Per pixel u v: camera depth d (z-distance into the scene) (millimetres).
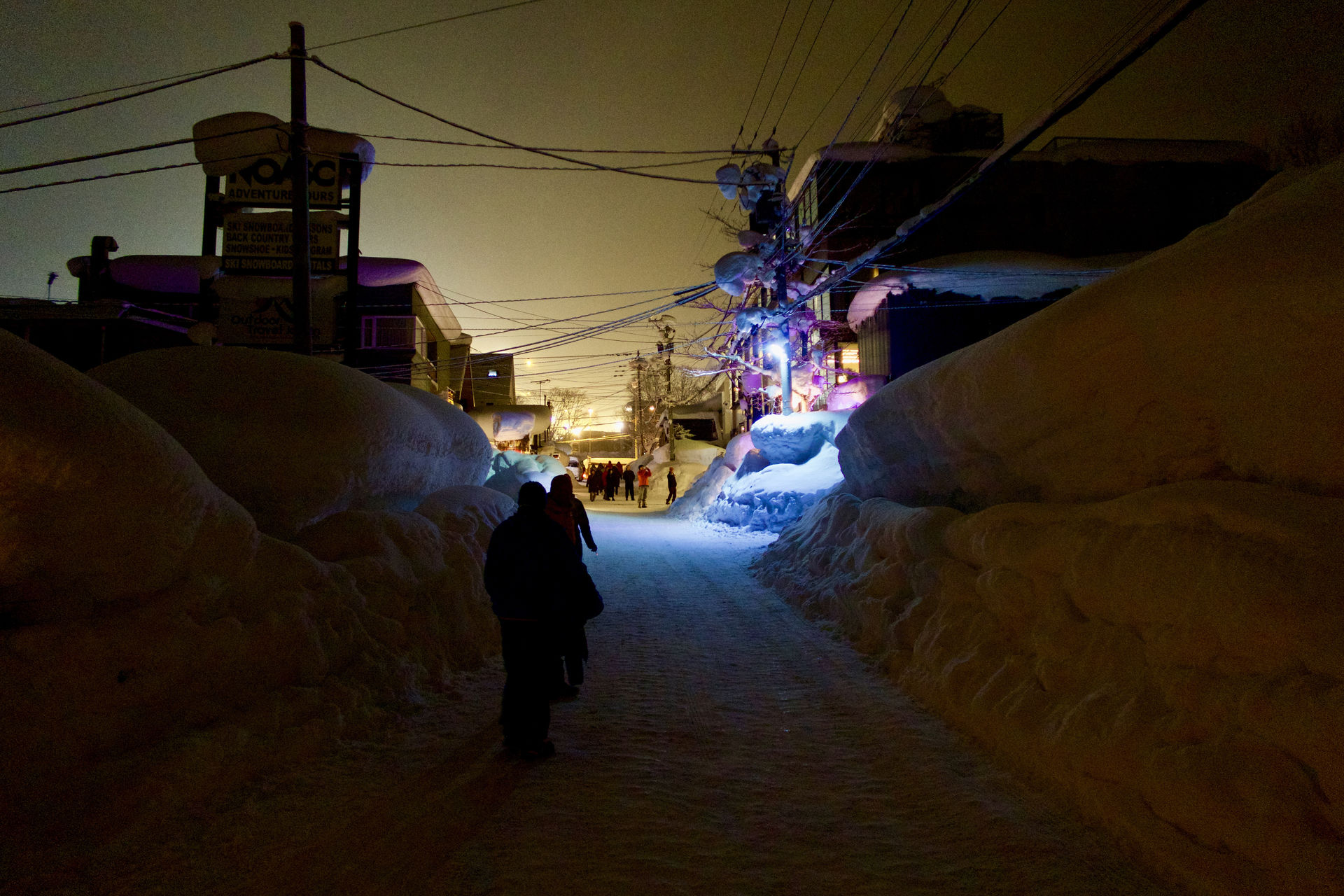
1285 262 2717
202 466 4406
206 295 25141
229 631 3293
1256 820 2186
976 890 2480
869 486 8281
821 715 4336
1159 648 2812
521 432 36094
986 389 4555
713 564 11266
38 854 2406
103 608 2906
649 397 54531
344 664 4004
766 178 16781
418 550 5176
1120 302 3463
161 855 2529
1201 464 3398
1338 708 2072
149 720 2922
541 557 3779
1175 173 23562
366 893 2428
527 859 2680
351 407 5062
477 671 5129
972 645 4191
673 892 2473
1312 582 2287
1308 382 2678
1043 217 23469
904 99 25344
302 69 9578
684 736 4008
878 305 21594
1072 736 2988
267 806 2936
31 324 21375
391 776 3361
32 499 2475
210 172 16344
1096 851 2660
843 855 2730
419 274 28625
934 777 3385
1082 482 4156
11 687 2533
